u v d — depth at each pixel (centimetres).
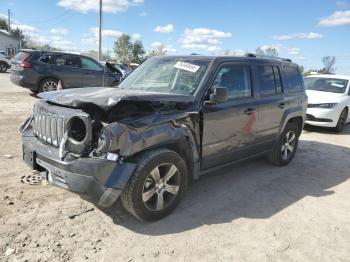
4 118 892
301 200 484
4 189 445
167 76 477
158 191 387
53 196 435
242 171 596
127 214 405
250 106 504
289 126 623
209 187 511
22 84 1261
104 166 337
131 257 326
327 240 379
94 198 347
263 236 379
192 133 416
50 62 1284
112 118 363
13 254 316
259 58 555
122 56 6319
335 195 511
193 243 356
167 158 383
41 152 375
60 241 342
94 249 334
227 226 395
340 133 1042
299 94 641
